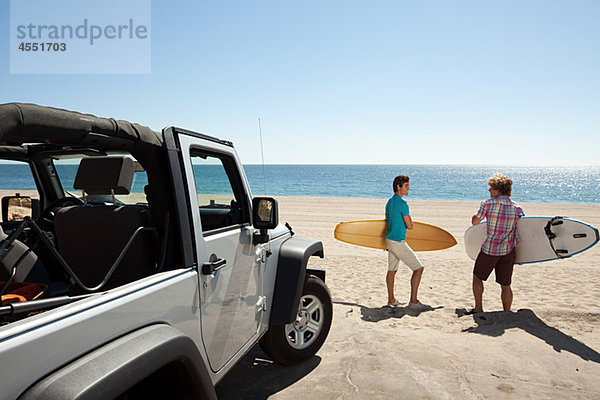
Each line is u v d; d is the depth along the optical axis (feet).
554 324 14.48
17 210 9.48
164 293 5.83
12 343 3.77
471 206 71.05
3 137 4.44
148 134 6.63
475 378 10.18
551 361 11.19
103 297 4.91
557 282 21.30
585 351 11.94
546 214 59.26
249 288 8.92
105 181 6.86
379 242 19.74
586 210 65.41
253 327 9.16
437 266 25.81
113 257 6.88
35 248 8.41
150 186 6.84
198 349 6.63
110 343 4.84
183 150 7.02
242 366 11.35
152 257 7.00
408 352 11.57
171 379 5.90
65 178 9.87
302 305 11.47
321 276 12.75
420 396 9.39
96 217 6.91
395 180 17.12
